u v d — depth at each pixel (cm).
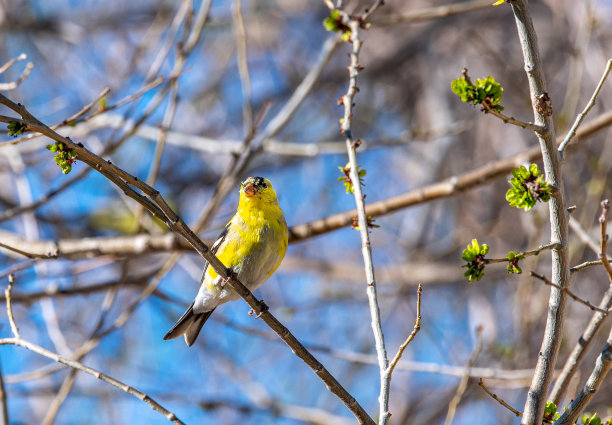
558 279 545
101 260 1094
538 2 1631
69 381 914
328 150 1066
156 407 573
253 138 1008
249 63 1762
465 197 1606
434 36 1694
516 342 1184
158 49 1548
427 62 1688
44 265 1058
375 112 1706
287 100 1716
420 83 1722
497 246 1487
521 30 516
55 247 970
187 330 865
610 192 1359
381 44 1742
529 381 1042
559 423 549
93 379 1391
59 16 1680
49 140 1143
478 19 1655
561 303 546
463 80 507
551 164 523
